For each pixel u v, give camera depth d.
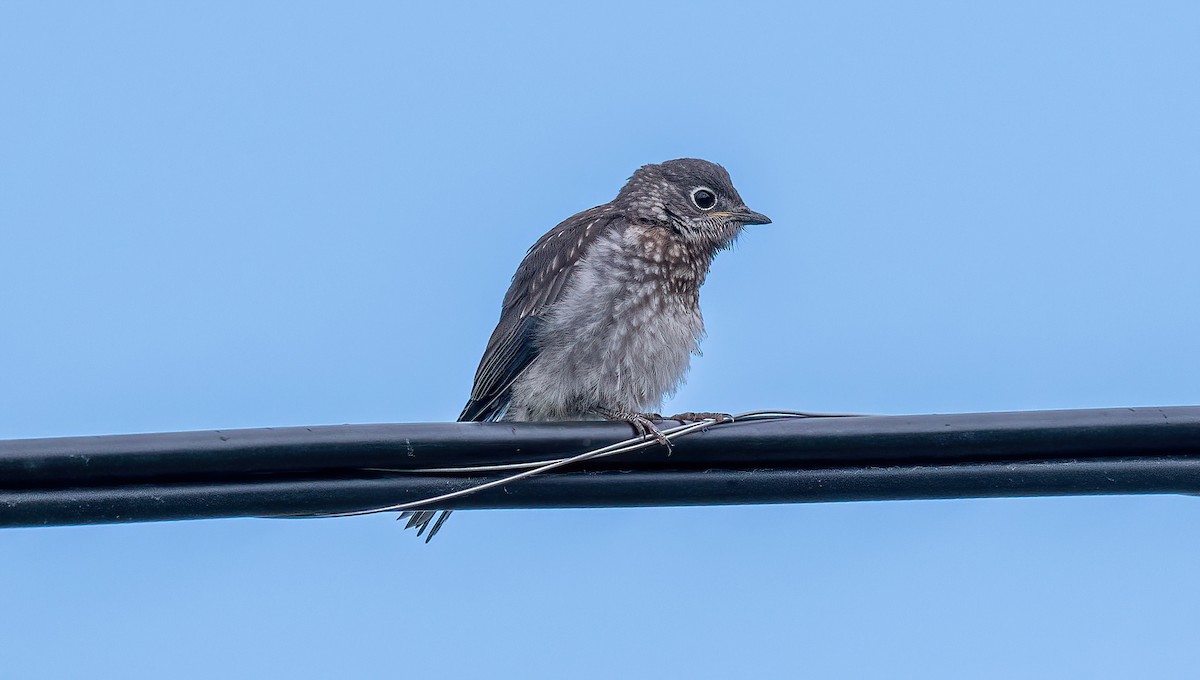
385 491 10.73
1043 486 10.88
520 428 10.85
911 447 10.83
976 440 10.77
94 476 10.22
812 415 11.12
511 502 10.97
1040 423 10.74
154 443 10.24
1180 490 10.85
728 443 10.91
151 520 10.39
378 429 10.61
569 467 10.98
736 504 11.11
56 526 10.30
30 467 10.08
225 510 10.48
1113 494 10.90
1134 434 10.71
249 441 10.38
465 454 10.75
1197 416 10.73
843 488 10.98
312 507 10.62
